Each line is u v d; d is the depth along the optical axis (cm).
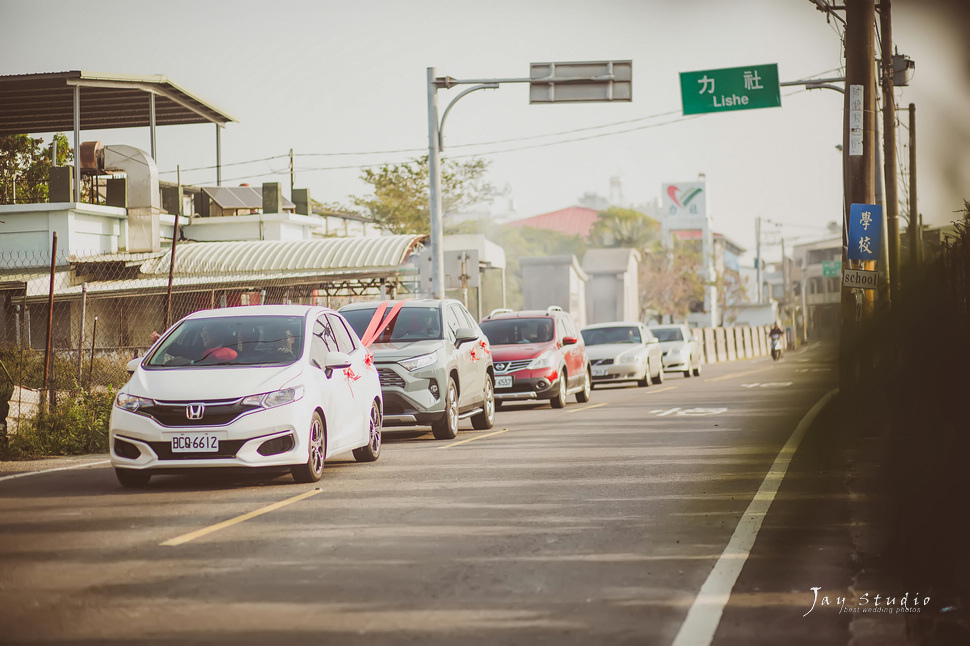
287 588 666
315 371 1177
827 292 12244
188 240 4550
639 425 1823
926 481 1045
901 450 1290
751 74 2656
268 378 1116
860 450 1391
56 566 732
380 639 554
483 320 2481
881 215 2230
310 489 1094
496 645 544
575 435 1664
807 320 10050
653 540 819
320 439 1160
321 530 861
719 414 2041
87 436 1591
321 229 6091
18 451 1515
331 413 1190
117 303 3509
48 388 1642
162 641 552
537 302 6188
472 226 8331
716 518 914
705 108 2703
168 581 686
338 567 725
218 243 3872
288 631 570
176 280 3512
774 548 795
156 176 4091
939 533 834
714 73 2689
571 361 2444
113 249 4022
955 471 1070
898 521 891
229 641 551
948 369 1224
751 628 584
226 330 1205
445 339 1692
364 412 1306
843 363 2250
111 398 1706
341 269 3512
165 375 1126
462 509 959
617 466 1264
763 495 1039
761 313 12369
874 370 2192
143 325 3509
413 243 3672
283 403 1100
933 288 1487
